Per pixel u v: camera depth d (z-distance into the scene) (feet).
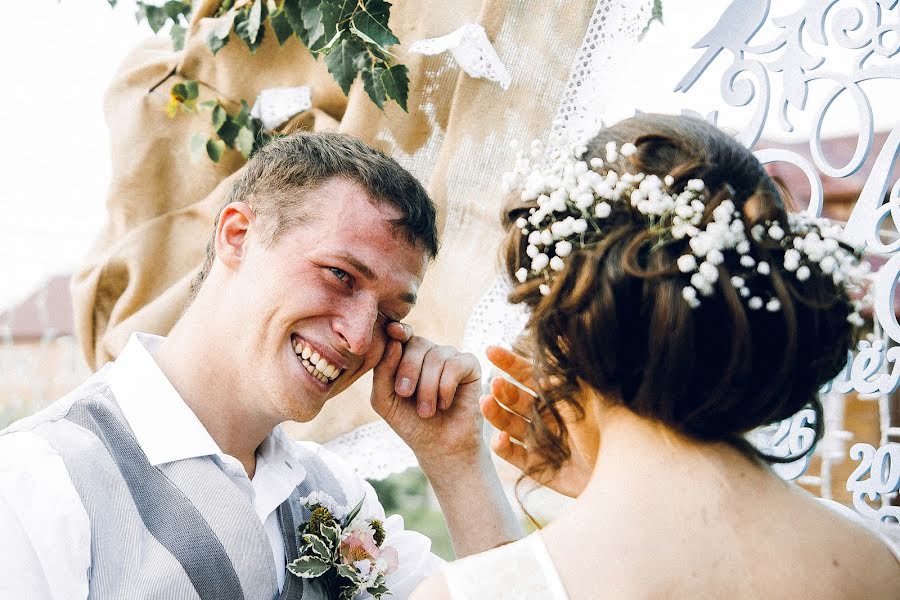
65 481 4.73
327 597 5.63
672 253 3.53
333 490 6.35
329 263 5.35
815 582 3.31
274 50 8.26
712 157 3.74
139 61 8.67
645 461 3.54
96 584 4.66
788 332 3.46
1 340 10.23
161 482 5.05
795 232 3.74
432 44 7.25
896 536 5.06
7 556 4.51
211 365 5.46
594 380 3.59
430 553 6.58
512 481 8.02
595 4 6.98
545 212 3.81
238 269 5.51
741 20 6.16
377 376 6.29
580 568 3.30
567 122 7.00
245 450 5.64
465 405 6.36
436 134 7.73
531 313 3.93
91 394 5.34
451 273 7.54
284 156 5.64
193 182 8.45
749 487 3.52
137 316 8.13
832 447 6.31
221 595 4.89
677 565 3.28
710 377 3.42
